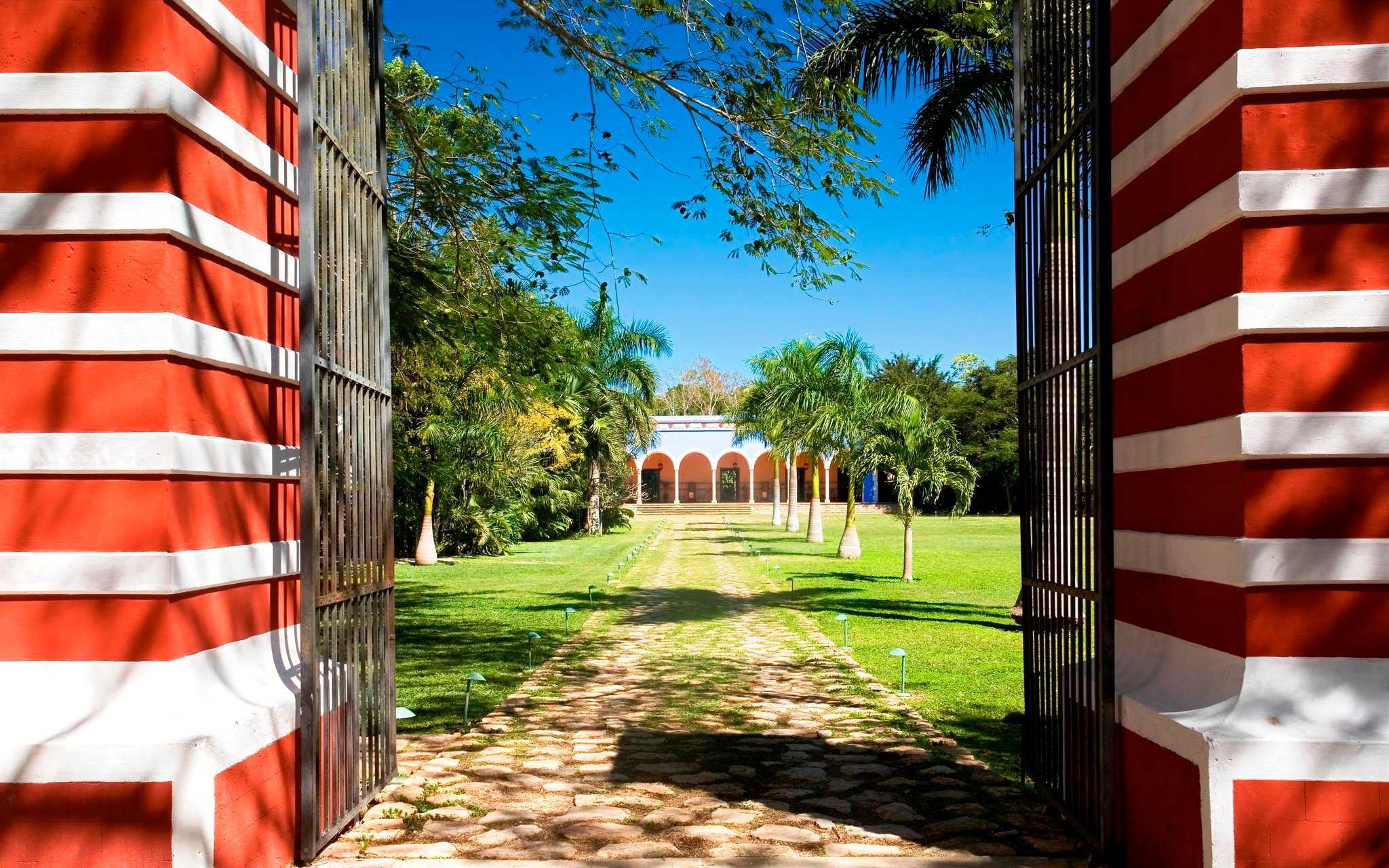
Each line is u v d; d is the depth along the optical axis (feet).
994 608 45.57
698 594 53.67
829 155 26.68
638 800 15.99
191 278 11.44
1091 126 13.09
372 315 16.17
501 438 75.56
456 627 39.63
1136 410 13.28
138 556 10.82
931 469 58.39
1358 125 10.14
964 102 39.42
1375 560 9.96
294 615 14.43
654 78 26.66
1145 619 12.97
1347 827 9.66
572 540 107.55
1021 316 16.12
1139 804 11.79
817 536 100.58
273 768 12.45
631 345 105.09
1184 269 11.68
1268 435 10.06
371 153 16.12
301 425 12.64
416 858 13.11
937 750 19.34
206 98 11.84
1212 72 10.88
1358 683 10.07
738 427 107.45
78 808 10.46
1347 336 10.14
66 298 10.93
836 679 27.99
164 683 10.89
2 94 10.81
